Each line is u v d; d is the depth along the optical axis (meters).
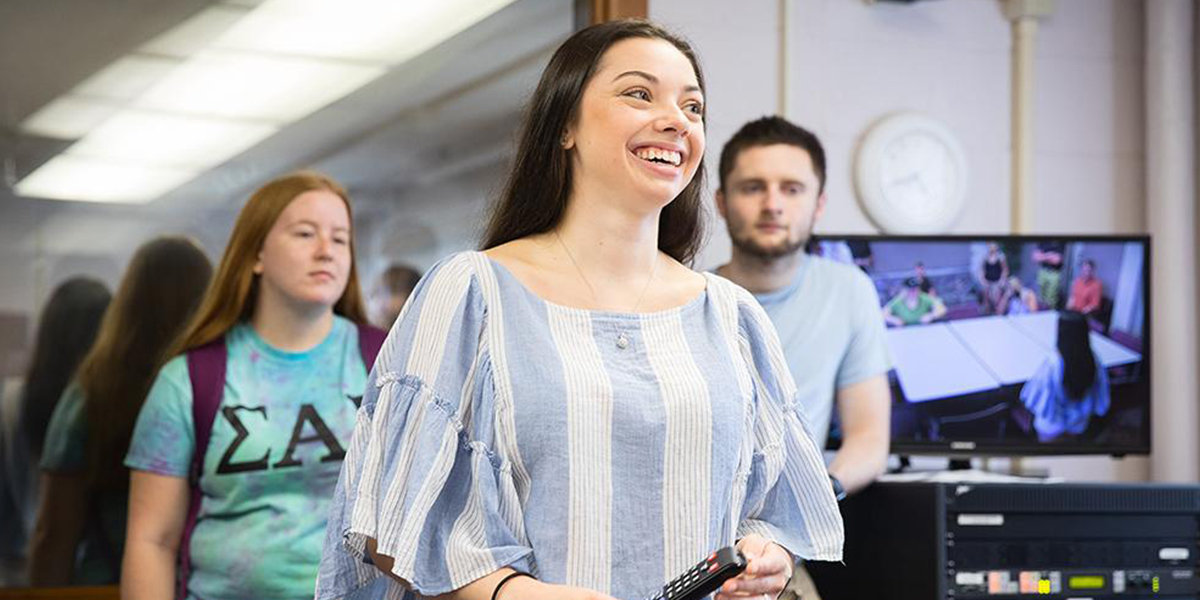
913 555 2.92
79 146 4.35
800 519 1.82
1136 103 4.07
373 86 4.46
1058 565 2.92
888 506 3.00
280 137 4.47
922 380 3.44
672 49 1.76
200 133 4.43
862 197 3.85
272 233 2.76
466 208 4.42
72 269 4.27
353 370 2.79
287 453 2.67
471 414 1.66
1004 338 3.46
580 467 1.63
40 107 4.32
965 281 3.46
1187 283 3.92
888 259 3.44
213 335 2.76
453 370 1.66
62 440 4.11
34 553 4.08
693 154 1.73
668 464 1.66
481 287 1.70
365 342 2.84
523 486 1.65
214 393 2.69
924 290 3.45
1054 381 3.46
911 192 3.87
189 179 4.42
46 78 4.31
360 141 4.48
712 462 1.68
